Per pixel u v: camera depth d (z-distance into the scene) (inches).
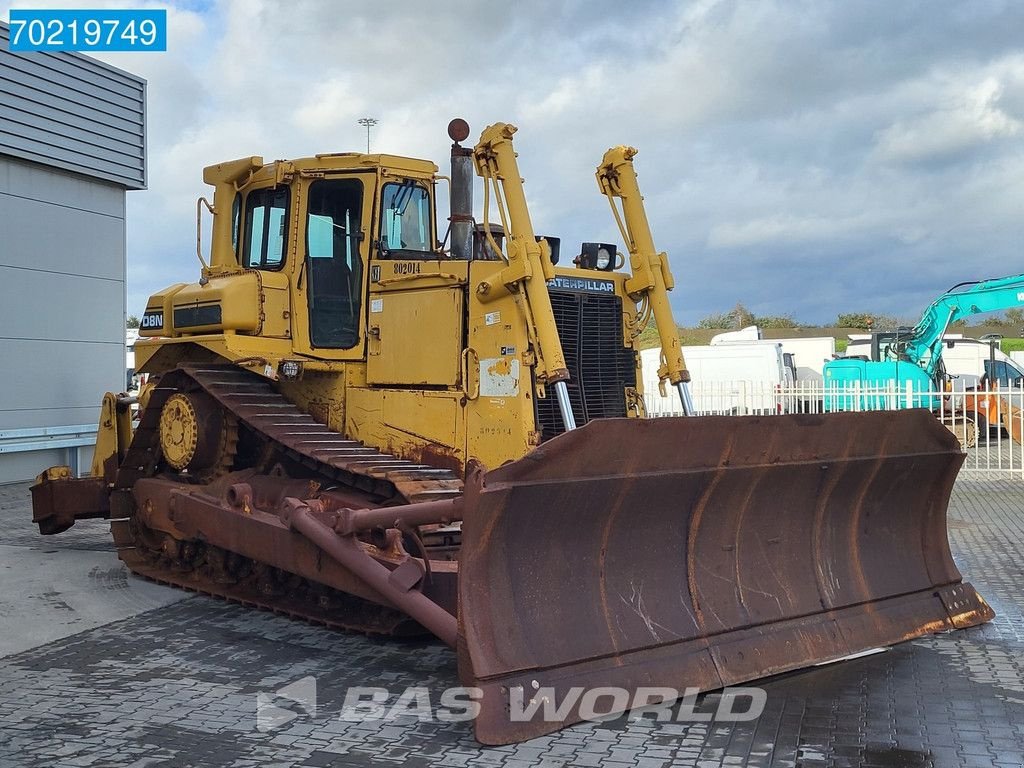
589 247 292.7
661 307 287.1
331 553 233.6
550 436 261.0
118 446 385.4
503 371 260.2
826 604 241.3
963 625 267.0
